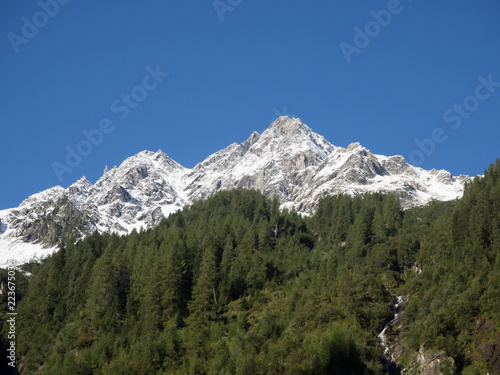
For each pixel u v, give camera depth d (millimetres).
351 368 121438
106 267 193875
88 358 151375
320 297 155375
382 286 165000
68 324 183875
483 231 165875
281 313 154250
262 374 123312
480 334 119688
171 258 184250
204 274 173375
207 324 156625
